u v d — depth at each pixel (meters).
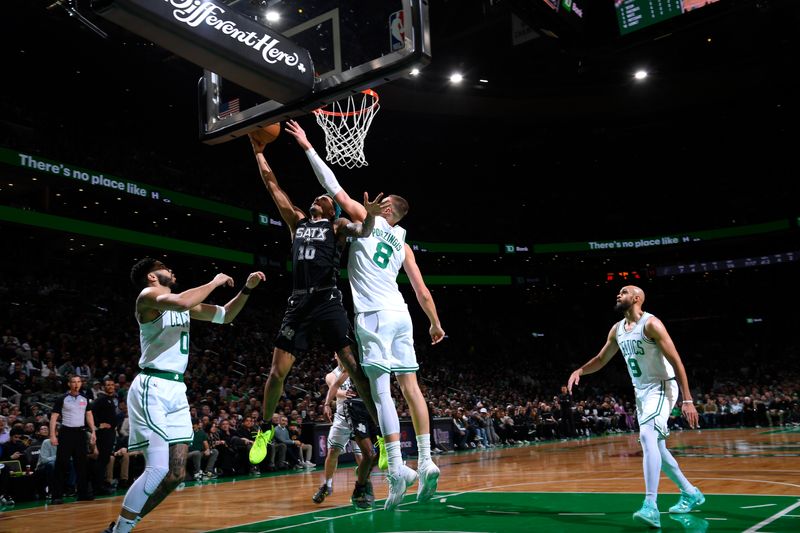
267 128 4.83
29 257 20.50
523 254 31.84
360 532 4.41
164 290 4.18
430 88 26.95
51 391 13.09
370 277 4.30
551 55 26.34
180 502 7.12
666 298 36.06
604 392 30.23
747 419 23.95
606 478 7.60
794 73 27.09
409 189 33.59
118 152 21.28
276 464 12.61
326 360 20.61
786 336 33.09
